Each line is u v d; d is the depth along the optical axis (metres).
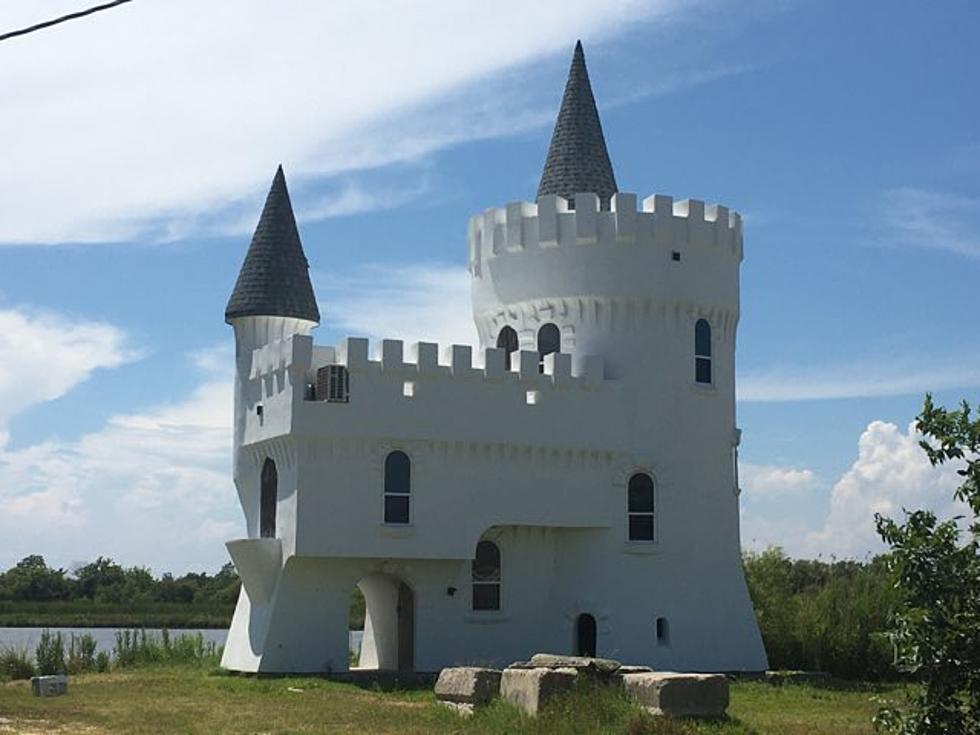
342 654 41.69
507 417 43.66
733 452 47.94
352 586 42.00
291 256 46.47
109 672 45.88
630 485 45.66
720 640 45.91
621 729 24.55
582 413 44.94
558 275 46.59
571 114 50.59
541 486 44.19
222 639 78.31
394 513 41.84
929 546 17.95
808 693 39.22
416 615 42.91
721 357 47.94
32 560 126.50
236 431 45.44
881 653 48.12
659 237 46.62
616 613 44.66
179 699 33.59
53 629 107.94
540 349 47.00
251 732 26.09
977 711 18.03
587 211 46.41
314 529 40.59
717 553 46.69
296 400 40.56
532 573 45.38
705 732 25.00
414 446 42.28
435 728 26.58
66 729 26.59
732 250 48.62
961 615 17.80
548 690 26.52
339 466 41.19
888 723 18.45
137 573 125.69
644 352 46.19
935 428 18.47
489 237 48.62
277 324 45.50
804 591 59.66
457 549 42.47
